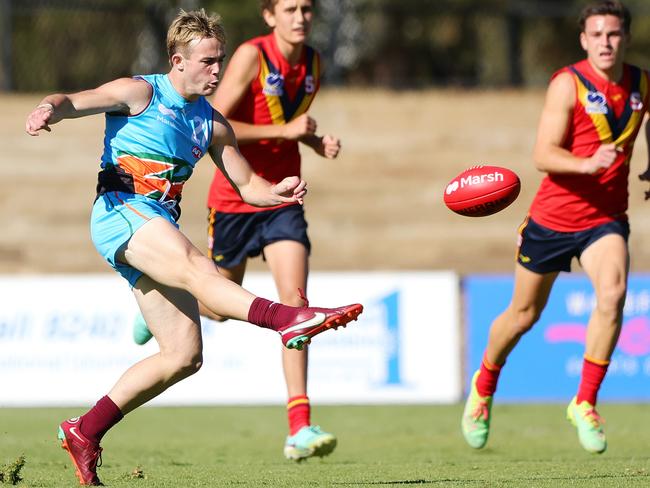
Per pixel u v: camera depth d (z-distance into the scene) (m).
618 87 22.08
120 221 15.86
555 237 22.36
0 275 55.56
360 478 18.08
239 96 22.92
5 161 62.41
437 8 69.94
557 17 70.81
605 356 21.75
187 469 20.05
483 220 60.78
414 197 61.53
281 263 22.61
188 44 15.88
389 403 38.22
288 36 22.66
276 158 23.19
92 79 66.94
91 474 16.56
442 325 38.59
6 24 64.62
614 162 22.03
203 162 63.06
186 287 15.47
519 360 39.22
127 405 16.45
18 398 37.41
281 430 31.59
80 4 64.88
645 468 19.48
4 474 17.25
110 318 37.78
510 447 26.50
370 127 65.44
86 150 64.06
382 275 38.44
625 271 21.72
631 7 70.06
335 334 38.19
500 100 68.75
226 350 38.03
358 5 70.12
